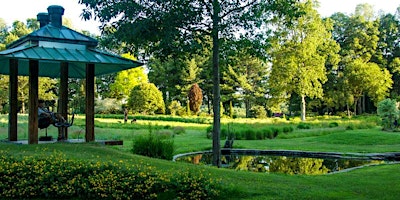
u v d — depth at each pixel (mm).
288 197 6504
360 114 48656
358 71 45219
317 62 38688
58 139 11391
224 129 21703
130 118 38469
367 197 6816
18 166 6961
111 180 6590
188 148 16297
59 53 10352
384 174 9664
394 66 50031
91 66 10758
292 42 38750
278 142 19500
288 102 51938
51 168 6930
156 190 6488
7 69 12984
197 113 47625
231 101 50625
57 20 11414
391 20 53375
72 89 44781
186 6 10109
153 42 11031
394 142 18031
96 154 8734
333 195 6844
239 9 11000
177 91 52594
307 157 15227
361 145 17703
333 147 17016
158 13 10094
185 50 10617
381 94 45250
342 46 51125
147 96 43250
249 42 11016
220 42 11047
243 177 7840
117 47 11625
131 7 10086
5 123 22859
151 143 11461
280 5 10781
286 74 38688
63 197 6422
